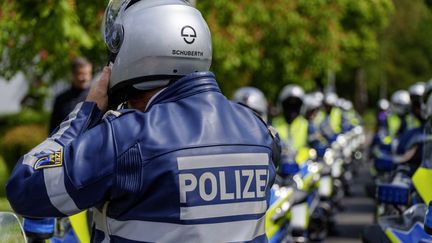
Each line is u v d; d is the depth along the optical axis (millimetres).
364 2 43125
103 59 21562
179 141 5184
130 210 5109
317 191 18594
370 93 127625
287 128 17266
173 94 5484
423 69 121562
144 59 5559
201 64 5719
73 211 5148
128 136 5148
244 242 5191
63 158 5125
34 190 5125
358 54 51750
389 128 25703
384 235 9648
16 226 5953
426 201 9367
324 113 28016
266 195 5508
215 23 24859
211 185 5168
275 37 30641
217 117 5414
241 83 31047
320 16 31656
